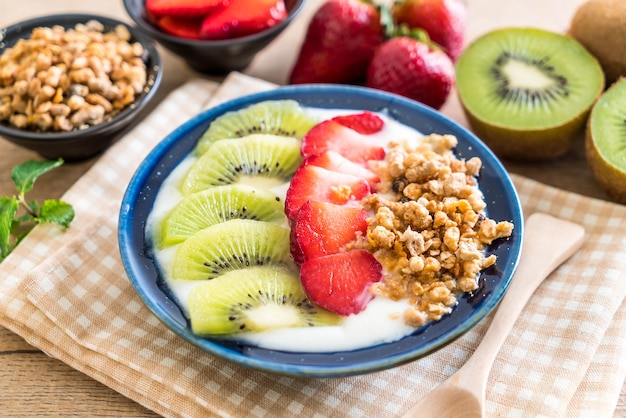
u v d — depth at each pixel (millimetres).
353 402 458
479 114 561
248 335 434
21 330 487
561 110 551
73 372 481
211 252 456
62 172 572
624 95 541
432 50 583
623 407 465
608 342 475
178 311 443
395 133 513
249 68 635
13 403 470
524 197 541
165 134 574
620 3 559
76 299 492
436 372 468
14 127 545
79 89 548
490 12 660
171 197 489
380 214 460
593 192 555
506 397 457
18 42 580
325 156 486
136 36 587
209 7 586
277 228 466
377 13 598
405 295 446
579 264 507
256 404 456
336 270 447
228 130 514
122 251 461
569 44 575
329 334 435
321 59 602
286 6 619
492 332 465
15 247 521
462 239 458
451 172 482
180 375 462
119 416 465
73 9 670
